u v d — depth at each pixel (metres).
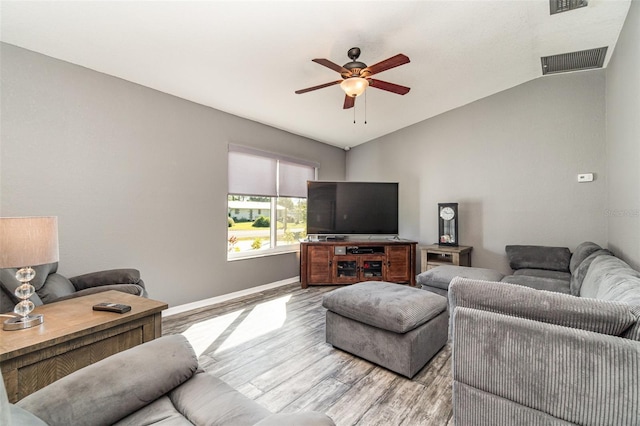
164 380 1.11
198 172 3.46
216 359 2.26
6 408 0.52
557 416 1.16
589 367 1.10
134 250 2.92
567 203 3.60
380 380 1.99
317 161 5.20
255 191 4.18
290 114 4.00
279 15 2.14
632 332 1.09
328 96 3.56
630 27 2.31
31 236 1.39
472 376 1.36
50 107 2.42
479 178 4.22
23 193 2.29
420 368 2.09
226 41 2.37
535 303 1.27
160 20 2.08
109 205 2.76
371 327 2.18
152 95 3.06
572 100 3.56
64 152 2.49
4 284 1.64
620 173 2.65
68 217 2.52
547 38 2.80
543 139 3.75
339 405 1.73
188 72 2.79
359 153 5.59
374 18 2.30
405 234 4.99
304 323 2.98
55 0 1.82
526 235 3.86
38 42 2.23
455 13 2.37
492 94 4.08
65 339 1.31
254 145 4.14
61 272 2.47
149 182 3.03
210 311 3.32
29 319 1.42
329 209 4.66
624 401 1.05
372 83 2.53
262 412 1.02
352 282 4.42
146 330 1.66
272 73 2.92
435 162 4.64
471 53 2.99
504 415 1.28
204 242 3.51
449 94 3.94
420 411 1.68
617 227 2.77
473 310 1.38
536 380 1.21
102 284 2.38
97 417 0.94
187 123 3.36
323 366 2.16
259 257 4.19
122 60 2.54
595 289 1.78
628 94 2.38
